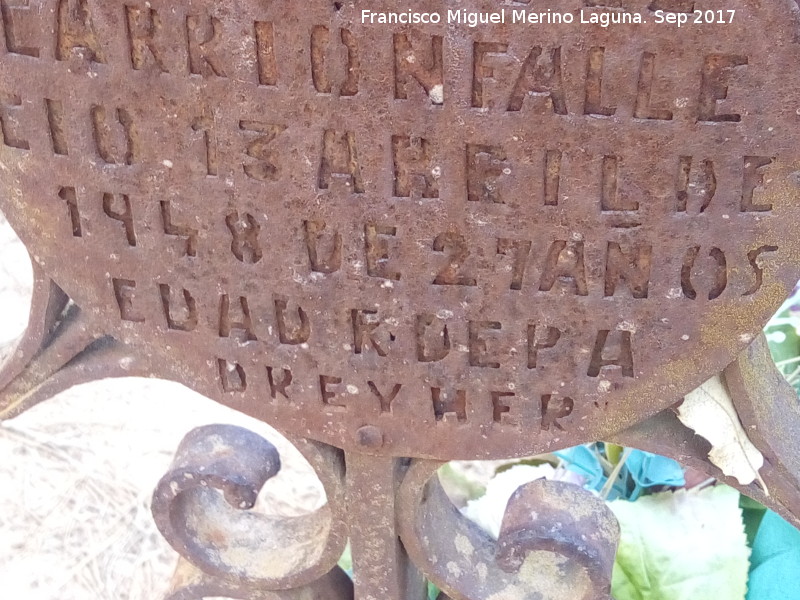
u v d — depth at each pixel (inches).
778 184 12.2
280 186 13.6
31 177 14.8
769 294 12.9
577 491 16.8
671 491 23.2
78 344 16.5
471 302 14.0
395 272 14.1
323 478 16.8
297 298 14.6
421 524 17.3
